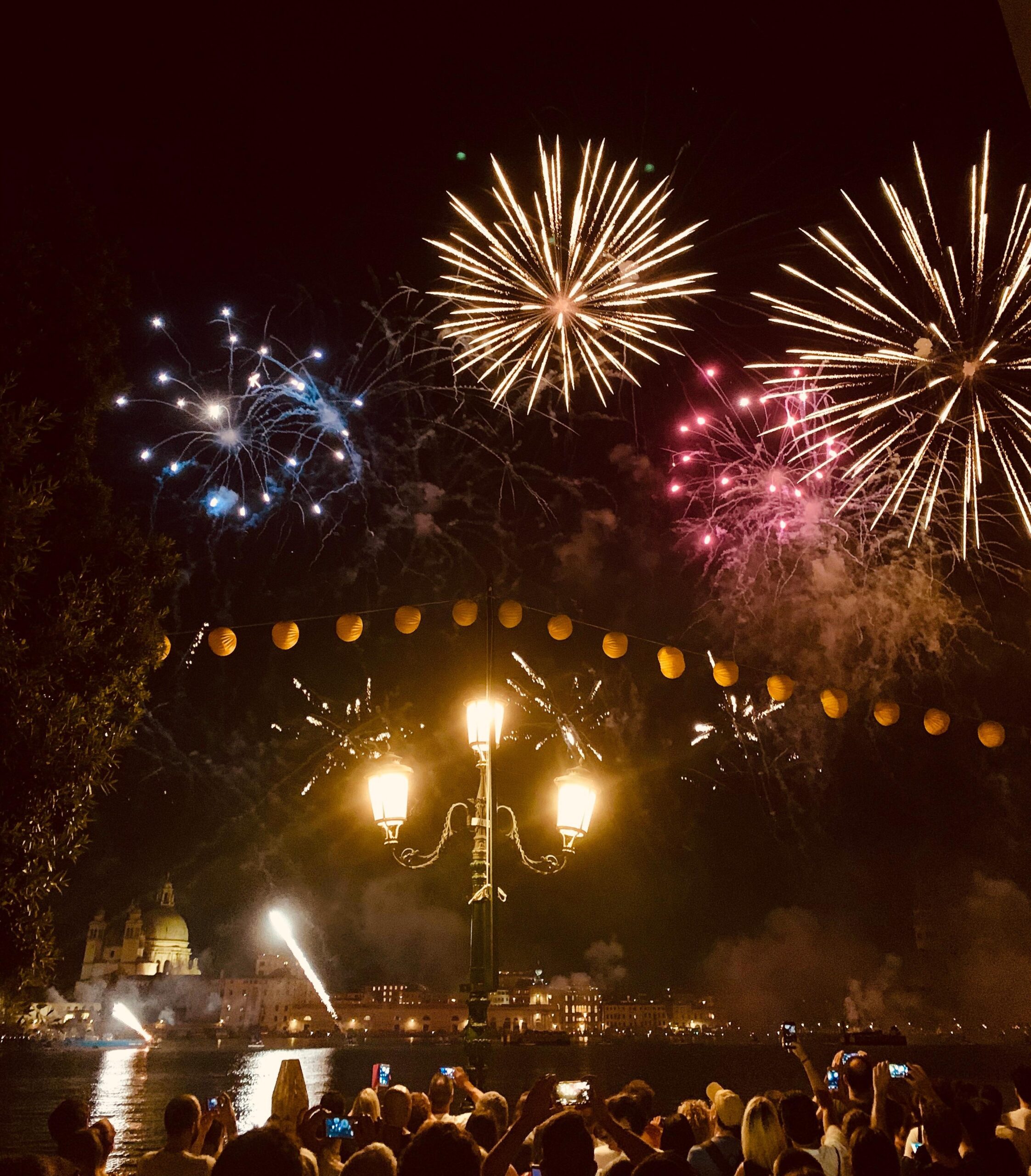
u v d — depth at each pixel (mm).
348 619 11789
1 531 6320
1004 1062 118875
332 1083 89562
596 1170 3662
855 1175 4504
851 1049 8023
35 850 6566
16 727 6531
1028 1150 6613
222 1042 198375
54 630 6953
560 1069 111188
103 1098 81312
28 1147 44812
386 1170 4371
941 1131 5152
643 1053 165000
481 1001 9250
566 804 10375
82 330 7973
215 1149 6641
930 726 13625
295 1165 3160
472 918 9609
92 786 7047
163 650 8234
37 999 6773
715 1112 6836
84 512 7914
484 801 10117
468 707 10664
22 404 7566
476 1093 7391
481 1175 3418
